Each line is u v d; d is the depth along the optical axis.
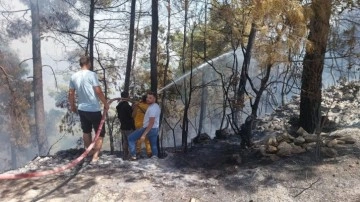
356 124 7.02
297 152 5.61
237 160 5.69
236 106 6.70
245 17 4.82
